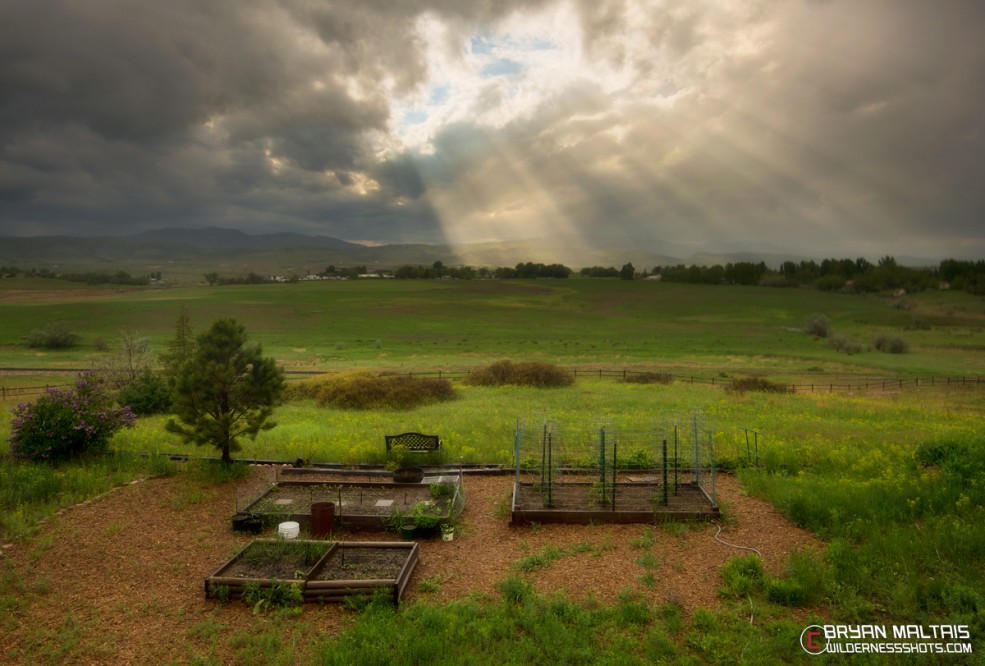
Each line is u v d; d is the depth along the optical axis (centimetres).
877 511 916
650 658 582
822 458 1311
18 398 2844
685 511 988
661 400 2780
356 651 589
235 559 793
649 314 12038
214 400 1271
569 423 1891
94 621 670
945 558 753
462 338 8438
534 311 12319
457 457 1416
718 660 574
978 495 955
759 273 18838
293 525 863
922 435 1667
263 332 8725
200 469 1252
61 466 1275
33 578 771
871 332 9088
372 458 1413
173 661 595
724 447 1452
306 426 1900
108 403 1438
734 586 718
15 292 15375
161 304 11712
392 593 702
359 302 13062
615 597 717
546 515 979
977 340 8169
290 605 700
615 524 973
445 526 916
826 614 664
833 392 3650
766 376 4659
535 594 716
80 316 9575
